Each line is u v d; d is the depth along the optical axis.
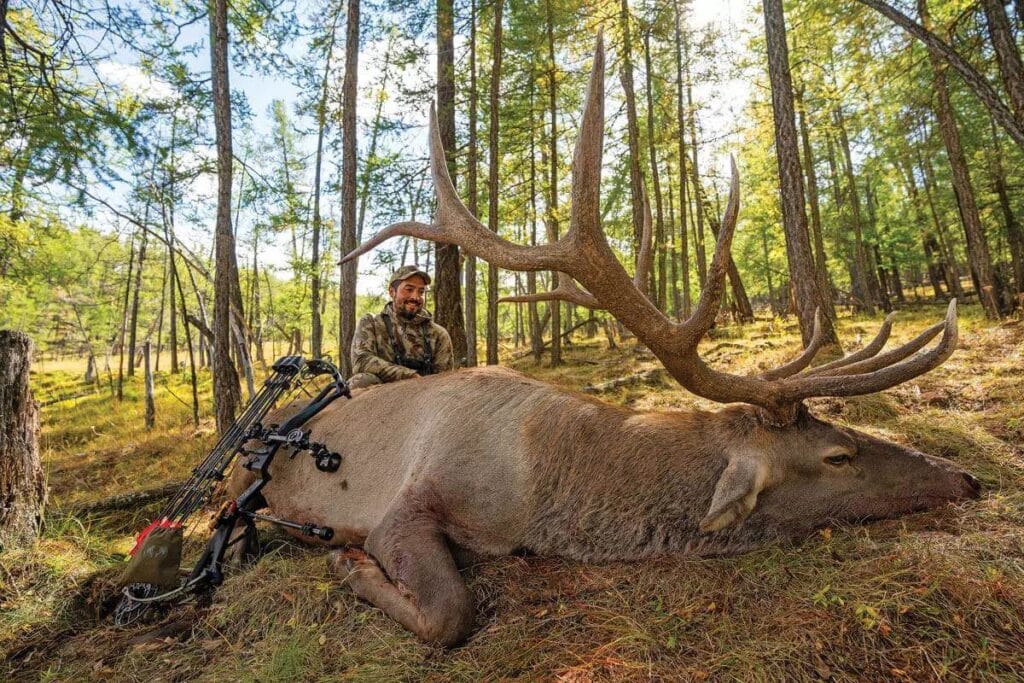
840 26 8.91
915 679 1.60
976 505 2.51
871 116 15.58
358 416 3.39
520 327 26.44
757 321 18.73
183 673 2.22
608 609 2.17
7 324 17.25
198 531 4.08
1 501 3.33
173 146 8.49
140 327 32.31
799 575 2.16
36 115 6.31
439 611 2.17
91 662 2.41
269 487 3.49
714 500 2.35
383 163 9.27
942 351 2.28
